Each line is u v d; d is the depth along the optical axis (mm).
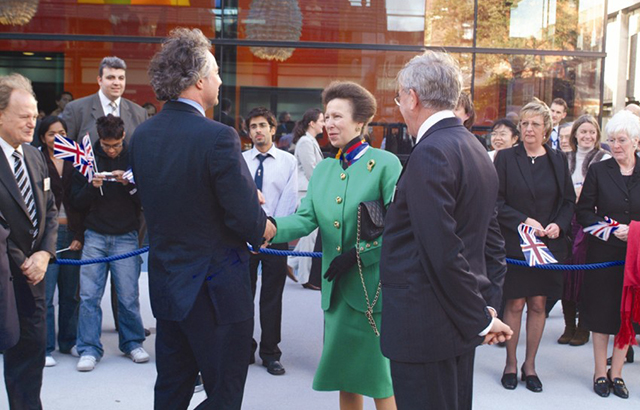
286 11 10047
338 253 3549
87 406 4453
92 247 5227
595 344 4918
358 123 3584
